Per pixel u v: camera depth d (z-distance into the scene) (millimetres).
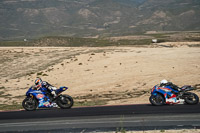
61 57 102188
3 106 35344
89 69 72375
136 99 36188
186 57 77500
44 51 131250
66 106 23891
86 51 117500
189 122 17141
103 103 33531
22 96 48500
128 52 99562
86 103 33375
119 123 17609
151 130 15742
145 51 101500
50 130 16672
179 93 23188
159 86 23828
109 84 54344
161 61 74000
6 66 91312
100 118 19250
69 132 16078
